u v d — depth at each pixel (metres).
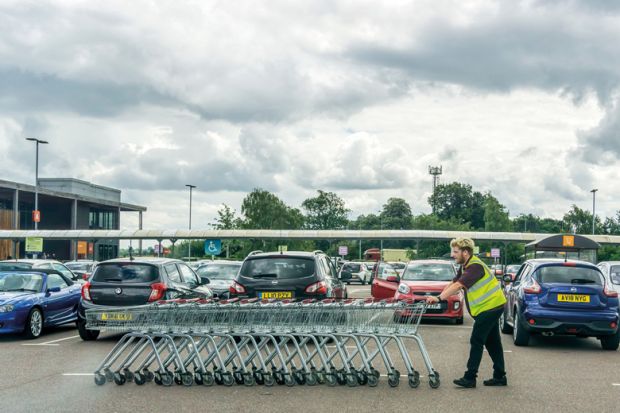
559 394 9.22
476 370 9.66
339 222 171.12
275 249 82.44
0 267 19.67
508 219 102.19
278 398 8.92
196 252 107.06
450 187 163.62
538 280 14.56
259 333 9.98
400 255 79.44
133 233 62.94
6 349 13.98
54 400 8.74
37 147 58.16
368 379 9.78
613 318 13.97
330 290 14.98
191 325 10.03
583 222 108.00
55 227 84.62
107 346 14.52
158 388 9.66
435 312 19.16
